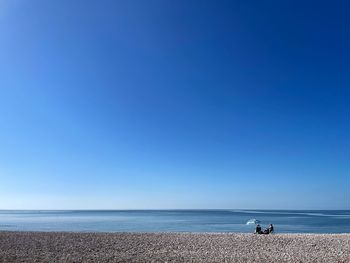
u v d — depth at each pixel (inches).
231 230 2165.4
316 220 3831.2
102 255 868.6
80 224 2901.1
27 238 1215.6
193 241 1164.5
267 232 1491.1
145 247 1024.2
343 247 1027.9
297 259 815.7
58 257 833.5
